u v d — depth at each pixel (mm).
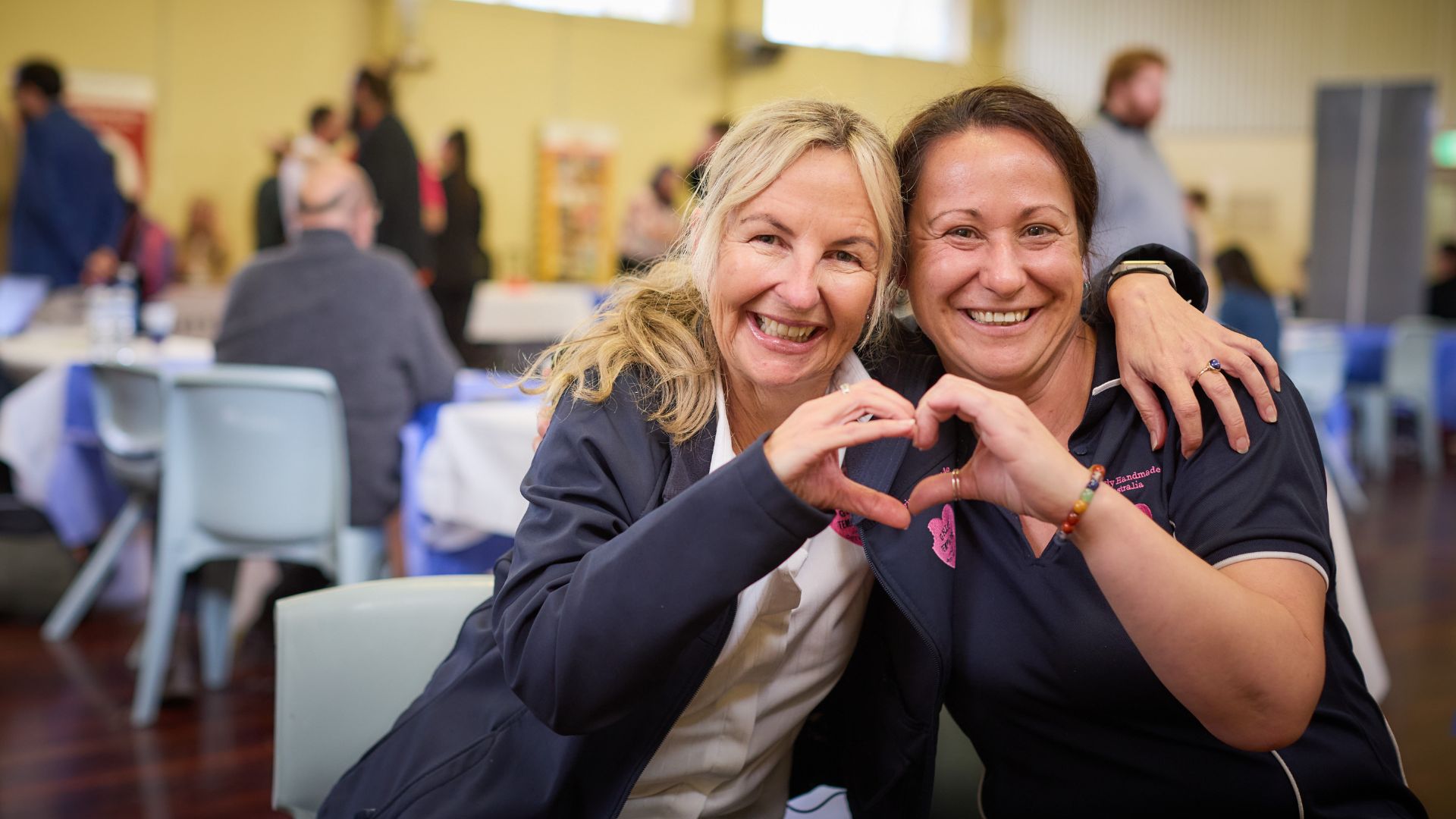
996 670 1071
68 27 8070
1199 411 1018
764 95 10664
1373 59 10547
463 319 6637
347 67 9008
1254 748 912
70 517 3629
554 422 1054
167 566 2781
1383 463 6859
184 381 2678
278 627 1236
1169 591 856
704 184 1046
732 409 1108
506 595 958
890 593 1044
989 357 1067
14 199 6551
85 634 3457
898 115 1146
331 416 2697
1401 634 3709
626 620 856
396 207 5352
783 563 933
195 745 2689
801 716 1150
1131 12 11219
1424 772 2615
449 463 2562
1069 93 11453
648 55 10219
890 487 1073
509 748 1076
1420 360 6836
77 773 2529
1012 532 1067
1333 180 8570
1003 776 1148
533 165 9805
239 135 8656
